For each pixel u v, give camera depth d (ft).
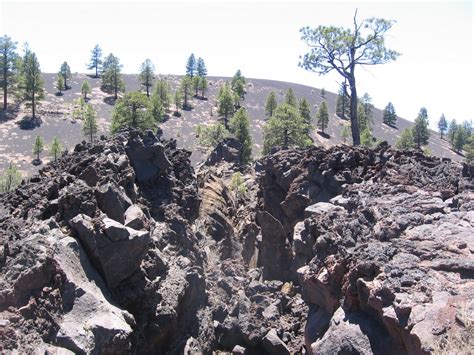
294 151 93.30
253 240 87.66
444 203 54.95
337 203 66.74
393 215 53.62
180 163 82.79
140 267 51.29
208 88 558.15
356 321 43.73
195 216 78.59
